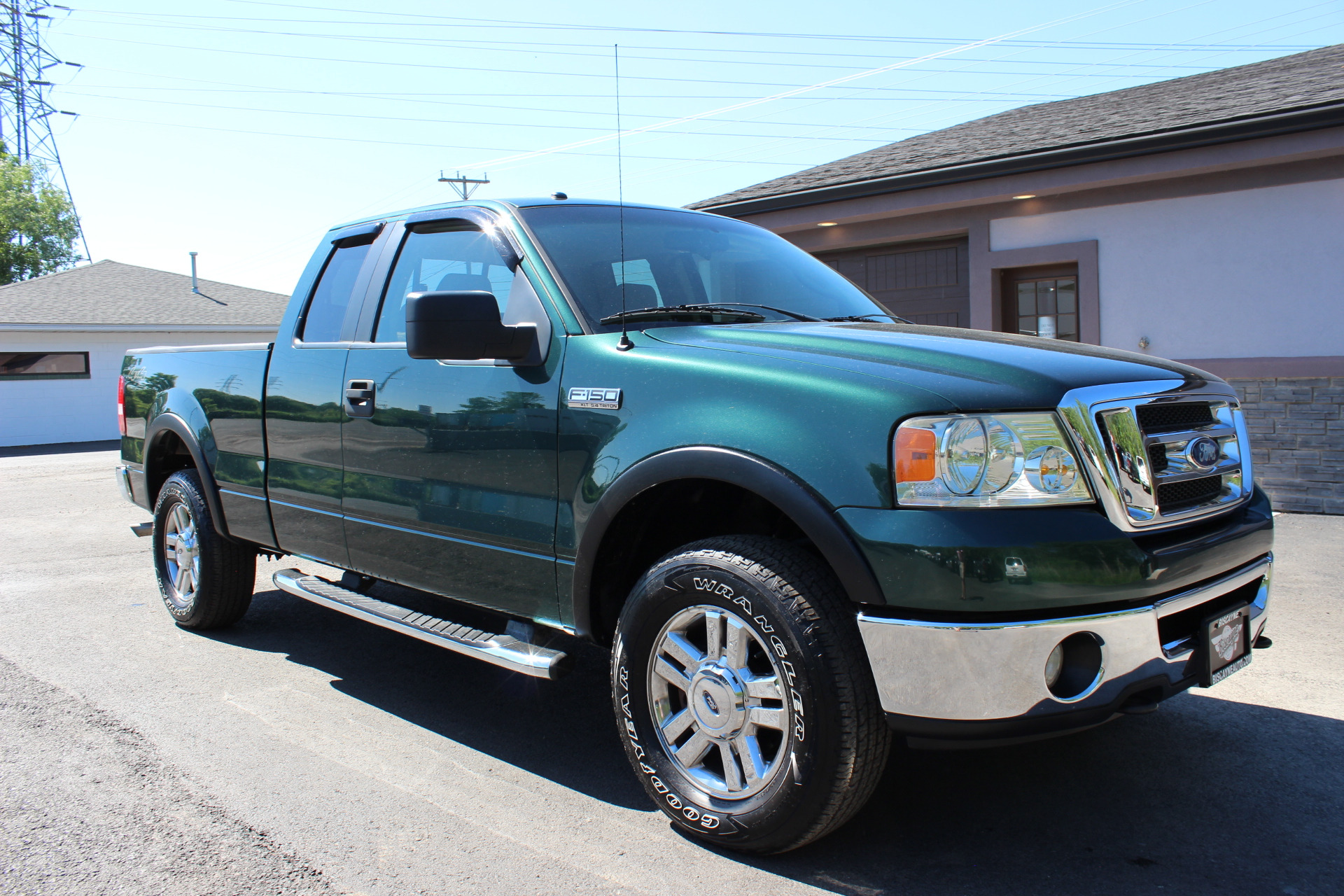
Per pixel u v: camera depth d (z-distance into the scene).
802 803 2.30
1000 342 2.74
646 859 2.49
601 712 3.68
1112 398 2.31
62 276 27.03
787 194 10.04
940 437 2.16
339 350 3.71
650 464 2.54
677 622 2.58
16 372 22.16
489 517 3.02
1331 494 7.51
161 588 4.93
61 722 3.50
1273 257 7.86
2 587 5.90
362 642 4.61
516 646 2.94
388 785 2.97
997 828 2.65
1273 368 7.76
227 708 3.67
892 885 2.34
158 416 4.78
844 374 2.38
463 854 2.52
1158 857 2.47
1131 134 7.90
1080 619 2.13
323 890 2.34
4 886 2.34
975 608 2.10
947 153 9.73
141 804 2.82
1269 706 3.54
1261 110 7.29
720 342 2.73
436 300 2.74
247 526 4.25
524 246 3.17
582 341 2.87
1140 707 2.26
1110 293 8.70
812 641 2.25
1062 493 2.19
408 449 3.31
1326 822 2.65
